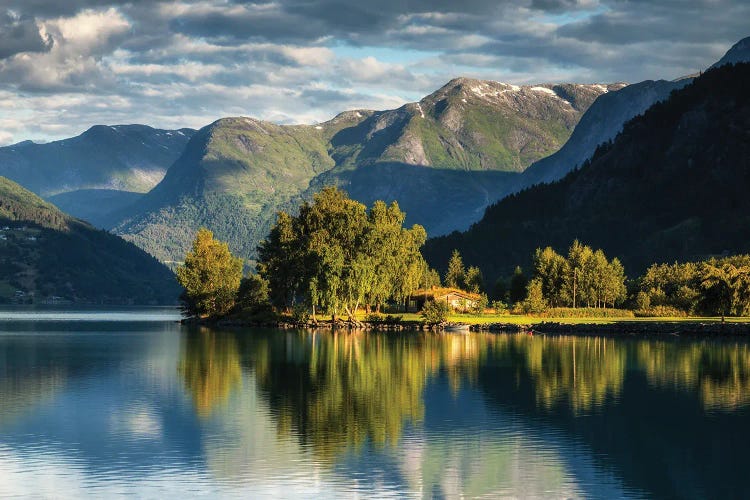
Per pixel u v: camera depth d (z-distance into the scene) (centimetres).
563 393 9194
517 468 6009
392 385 9744
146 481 5634
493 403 8519
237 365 11781
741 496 5428
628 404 8506
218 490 5459
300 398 8806
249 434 7000
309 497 5328
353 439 6838
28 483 5588
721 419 7719
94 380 10194
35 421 7506
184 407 8219
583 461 6209
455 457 6284
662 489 5553
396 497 5347
